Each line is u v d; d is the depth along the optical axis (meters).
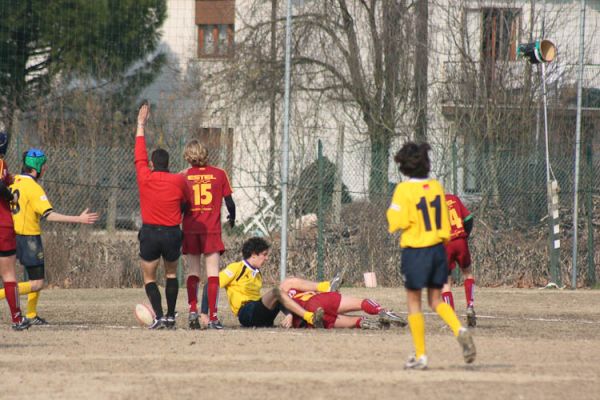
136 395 25.70
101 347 35.00
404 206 29.42
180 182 41.19
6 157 68.00
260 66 82.19
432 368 30.00
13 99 85.12
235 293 43.78
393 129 76.44
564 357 32.88
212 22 104.25
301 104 82.62
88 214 44.53
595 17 92.88
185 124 81.75
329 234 67.44
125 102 91.25
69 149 67.94
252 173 69.88
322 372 29.17
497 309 53.59
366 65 79.25
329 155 76.50
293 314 43.06
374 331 41.38
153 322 43.03
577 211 68.06
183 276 66.12
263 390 26.19
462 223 43.78
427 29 80.12
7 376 28.67
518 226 70.44
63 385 27.19
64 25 90.38
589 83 83.44
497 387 26.64
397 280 67.38
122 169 69.19
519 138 75.25
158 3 97.44
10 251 41.28
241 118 82.38
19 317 41.31
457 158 72.00
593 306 55.34
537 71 78.88
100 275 66.19
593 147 75.38
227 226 72.88
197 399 25.12
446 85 78.62
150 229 40.97
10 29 87.44
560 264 68.00
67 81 89.00
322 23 81.38
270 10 88.38
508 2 83.81
